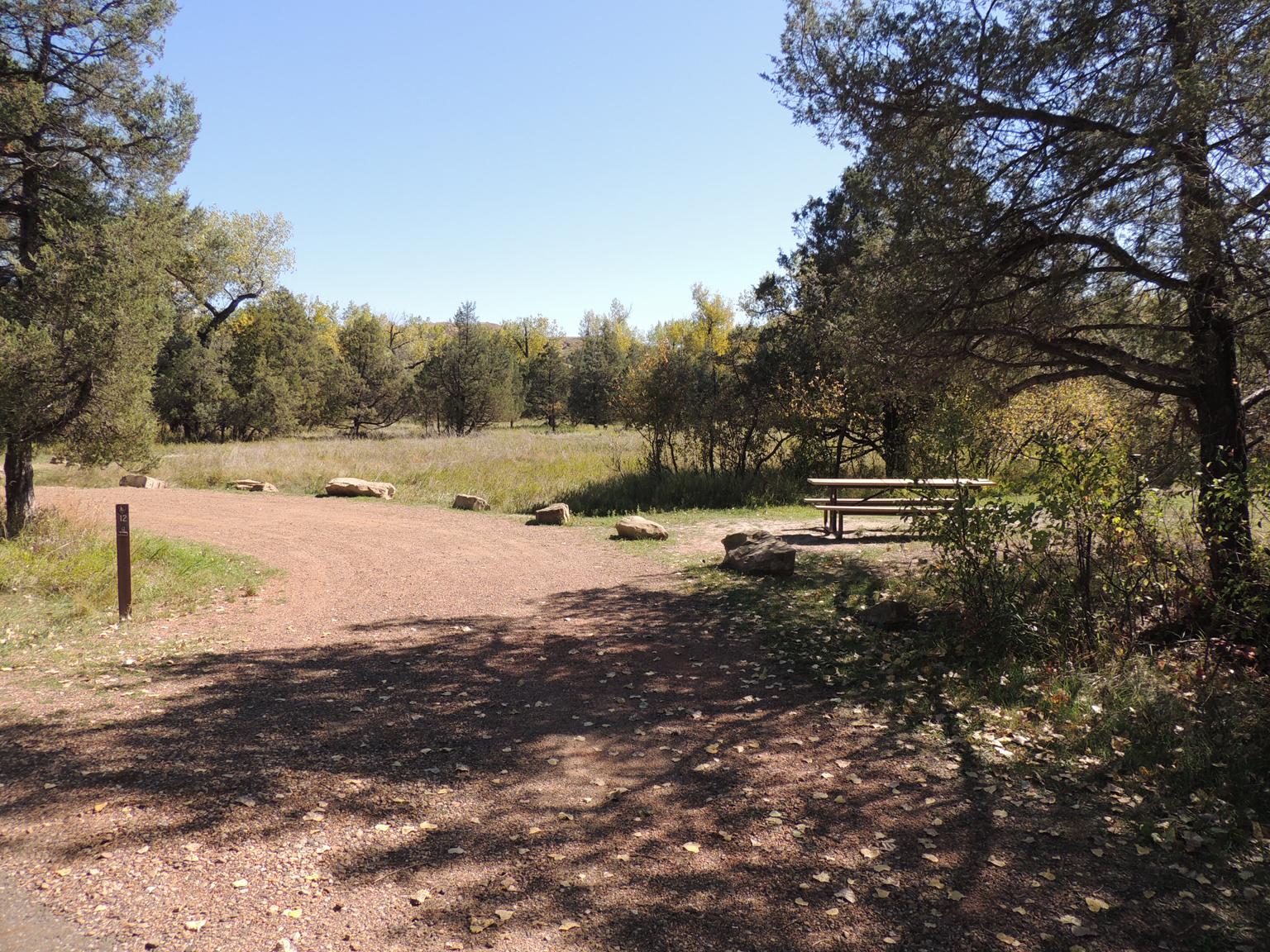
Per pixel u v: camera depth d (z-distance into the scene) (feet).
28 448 37.47
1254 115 17.99
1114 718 16.29
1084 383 45.29
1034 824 12.87
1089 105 20.67
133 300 37.68
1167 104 19.19
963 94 22.08
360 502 59.11
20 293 37.63
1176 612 20.10
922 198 23.16
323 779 14.47
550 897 10.87
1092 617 20.08
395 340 228.84
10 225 43.16
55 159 40.52
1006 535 22.26
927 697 18.57
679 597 29.50
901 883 11.21
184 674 20.62
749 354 69.62
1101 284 22.68
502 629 25.54
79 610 26.32
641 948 9.75
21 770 14.53
